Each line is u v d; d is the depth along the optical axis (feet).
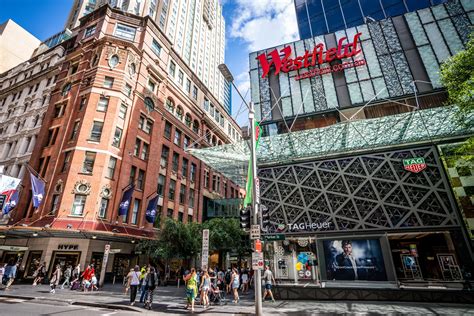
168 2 215.51
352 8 85.61
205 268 41.14
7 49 170.30
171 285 83.51
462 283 39.17
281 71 73.26
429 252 55.62
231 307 39.14
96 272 75.10
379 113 60.18
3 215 88.48
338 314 31.94
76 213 76.13
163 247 75.05
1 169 79.97
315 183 52.47
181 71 137.59
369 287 42.75
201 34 279.90
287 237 49.80
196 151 62.69
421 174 46.26
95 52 100.73
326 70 68.03
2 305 35.99
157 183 104.88
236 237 89.04
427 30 62.69
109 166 86.02
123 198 82.79
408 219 44.19
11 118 116.16
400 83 60.08
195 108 144.15
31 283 69.46
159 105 113.50
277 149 56.95
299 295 45.78
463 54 38.40
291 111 67.36
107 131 87.20
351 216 47.47
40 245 73.56
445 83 41.75
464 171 43.09
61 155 84.43
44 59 123.13
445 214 42.16
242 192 189.47
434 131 47.91
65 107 96.78
